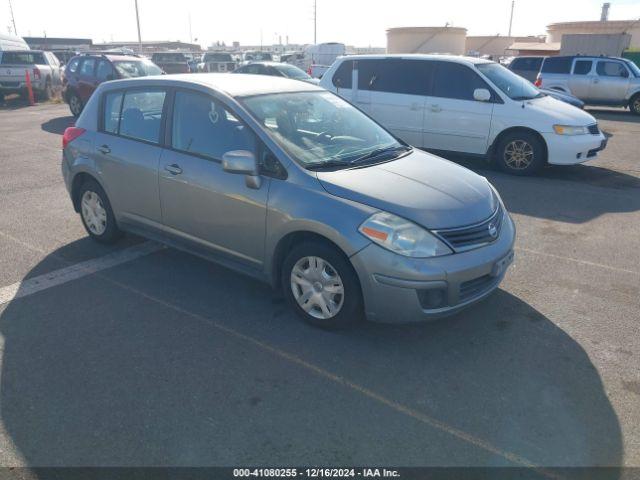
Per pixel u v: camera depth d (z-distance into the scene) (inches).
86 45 2187.5
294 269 149.4
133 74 558.9
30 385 125.3
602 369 132.8
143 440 108.4
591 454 105.6
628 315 159.3
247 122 156.3
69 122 560.7
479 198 148.6
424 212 134.9
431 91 348.5
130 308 161.9
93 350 139.7
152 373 130.1
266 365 133.7
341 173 147.4
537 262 198.5
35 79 743.7
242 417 115.3
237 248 161.6
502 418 115.6
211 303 165.3
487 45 1802.4
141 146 182.2
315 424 113.3
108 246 211.5
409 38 1469.0
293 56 1344.7
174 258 199.9
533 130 321.4
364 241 132.4
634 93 665.0
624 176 335.6
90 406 118.3
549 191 297.1
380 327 151.7
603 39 941.8
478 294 140.7
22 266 191.8
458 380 128.4
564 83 694.5
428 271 130.1
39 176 324.5
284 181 147.6
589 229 234.8
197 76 184.2
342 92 377.4
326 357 137.3
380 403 120.0
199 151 167.3
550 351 140.7
